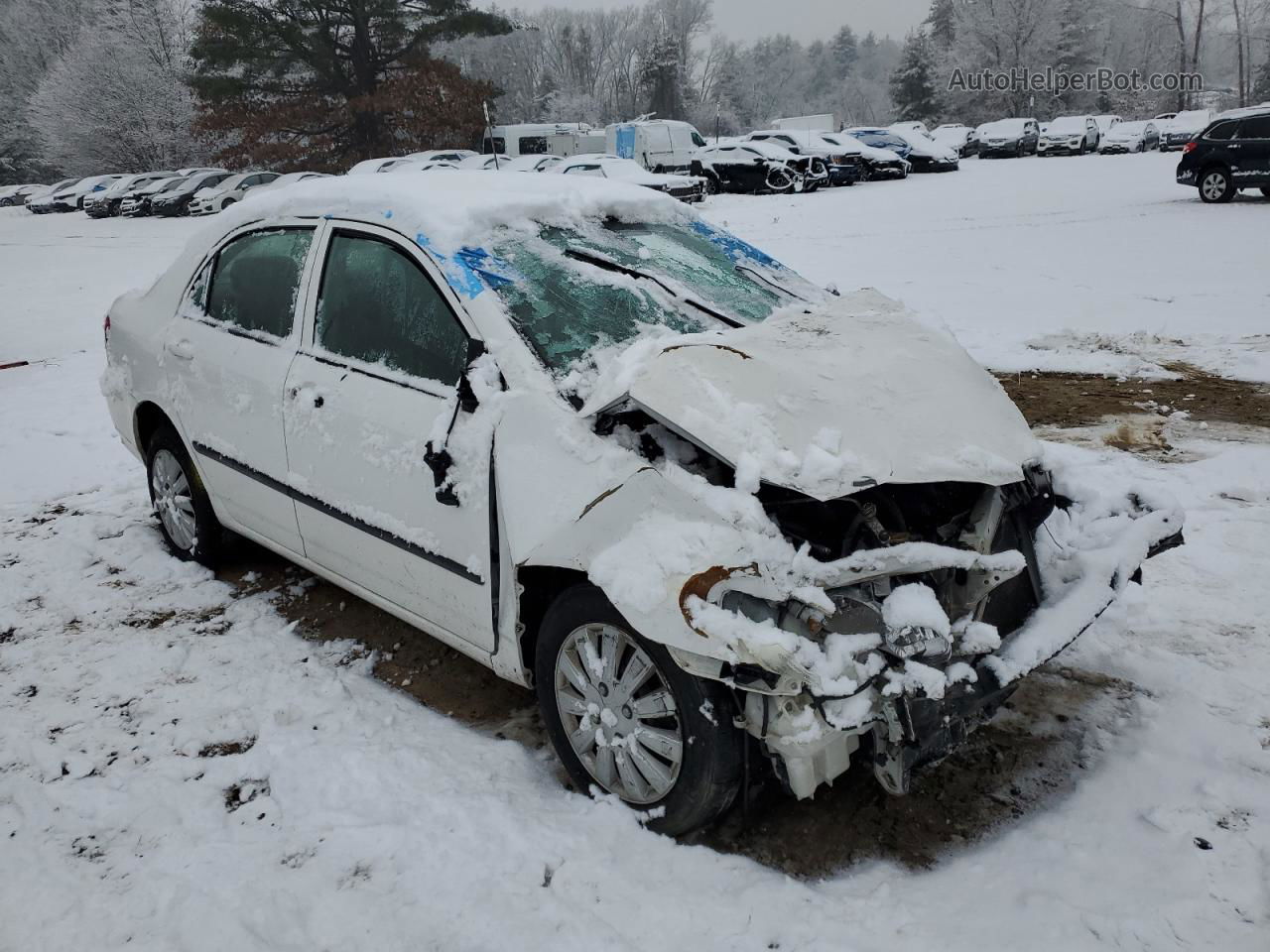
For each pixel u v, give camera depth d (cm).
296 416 352
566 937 232
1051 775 292
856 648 228
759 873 253
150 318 448
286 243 381
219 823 280
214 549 449
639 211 393
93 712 339
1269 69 7531
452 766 301
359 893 249
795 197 2484
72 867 263
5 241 2508
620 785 277
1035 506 294
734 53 9600
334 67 4234
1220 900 237
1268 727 303
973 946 227
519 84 8694
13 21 6259
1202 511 465
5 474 603
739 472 245
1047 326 869
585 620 270
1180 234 1348
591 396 275
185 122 4984
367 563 341
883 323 322
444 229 322
